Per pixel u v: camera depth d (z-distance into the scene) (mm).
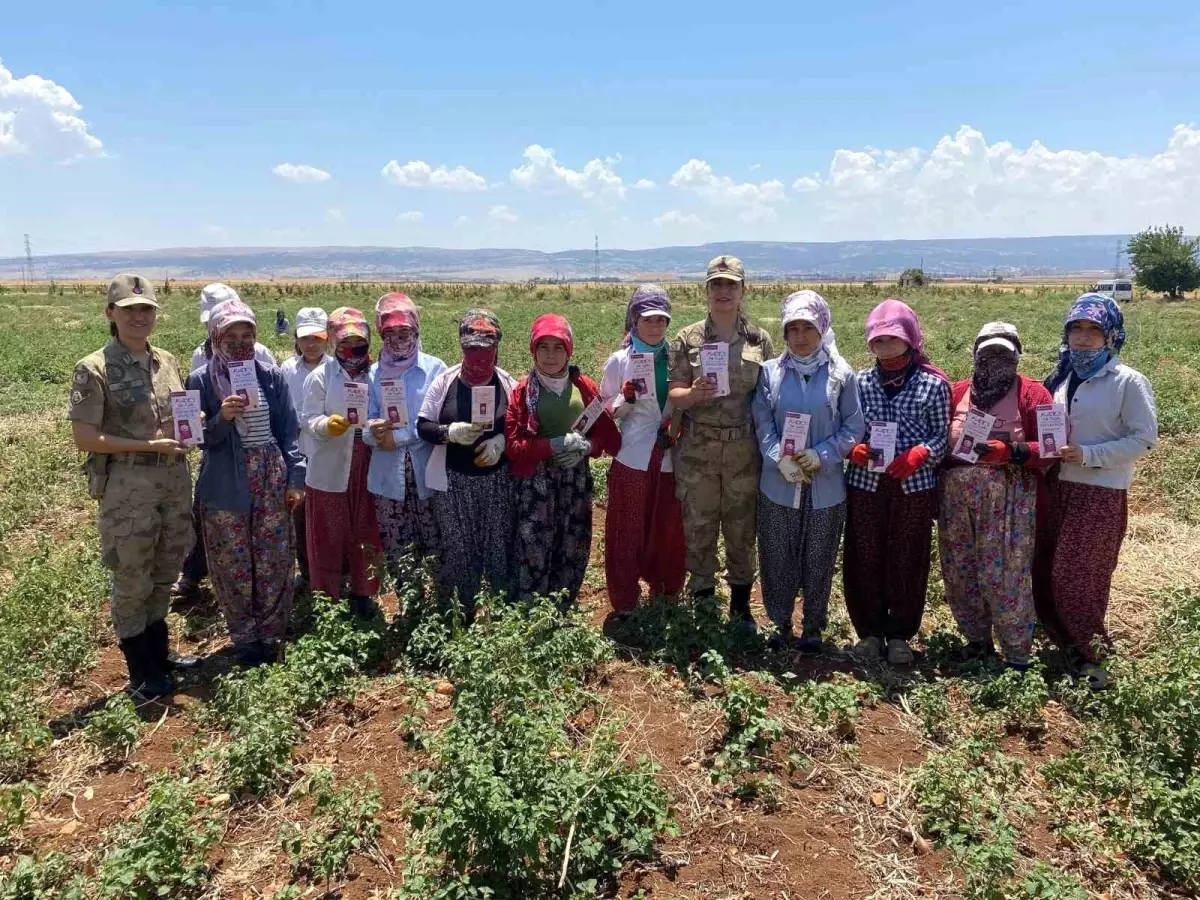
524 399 5301
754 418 5238
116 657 5492
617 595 5703
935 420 5031
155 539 4820
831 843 3547
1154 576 6363
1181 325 30891
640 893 3215
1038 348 21406
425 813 3312
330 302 46906
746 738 3912
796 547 5254
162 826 3336
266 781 3902
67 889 3150
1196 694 4133
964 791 3666
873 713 4547
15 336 24406
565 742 3816
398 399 5137
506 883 3154
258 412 5137
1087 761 4027
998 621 4992
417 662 5016
